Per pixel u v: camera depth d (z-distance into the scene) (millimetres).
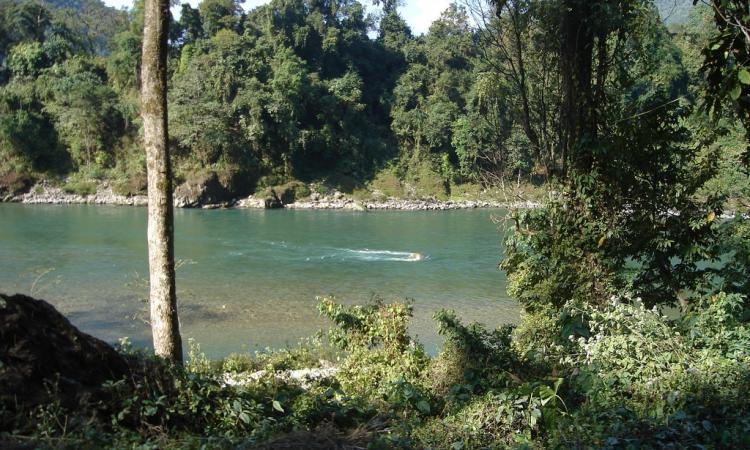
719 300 7031
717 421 4836
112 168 61875
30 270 24172
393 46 84312
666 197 9312
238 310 18609
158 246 6754
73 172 62062
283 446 4387
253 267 26422
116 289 20875
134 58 67500
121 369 5008
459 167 68562
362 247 33094
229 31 68062
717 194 9312
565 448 4539
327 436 4594
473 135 53188
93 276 23188
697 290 9250
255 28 73625
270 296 20672
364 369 7906
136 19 68562
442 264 27781
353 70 76562
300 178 65688
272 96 62344
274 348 14477
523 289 9977
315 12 77812
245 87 62469
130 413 4648
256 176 62000
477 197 66062
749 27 4711
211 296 20531
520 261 10195
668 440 4590
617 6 9164
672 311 12242
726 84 4613
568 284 9422
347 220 48250
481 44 11500
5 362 4398
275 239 35906
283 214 53062
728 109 7883
